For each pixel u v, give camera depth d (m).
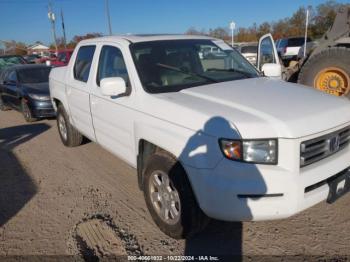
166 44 4.45
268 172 2.88
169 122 3.38
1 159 6.51
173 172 3.34
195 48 4.54
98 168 5.73
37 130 8.72
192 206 3.29
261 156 2.89
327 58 7.73
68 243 3.65
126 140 4.20
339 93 7.78
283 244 3.46
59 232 3.88
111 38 4.78
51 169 5.80
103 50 4.84
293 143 2.88
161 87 3.90
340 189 3.32
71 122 6.26
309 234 3.58
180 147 3.24
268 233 3.64
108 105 4.48
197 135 3.09
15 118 10.63
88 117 5.23
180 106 3.35
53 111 9.47
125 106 4.07
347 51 7.48
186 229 3.38
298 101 3.33
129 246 3.55
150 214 3.90
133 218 4.08
